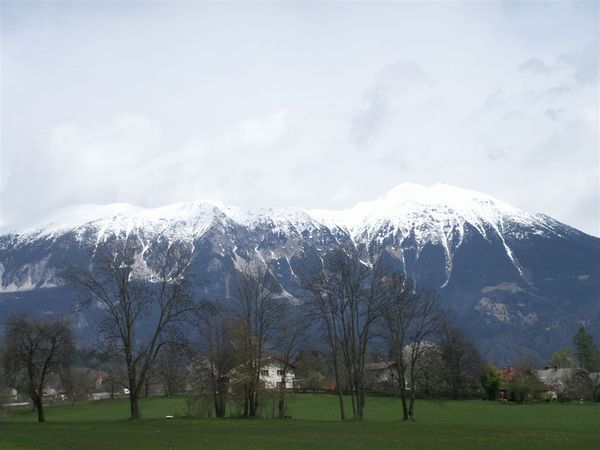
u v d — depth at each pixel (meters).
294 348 95.44
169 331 81.75
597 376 164.38
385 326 90.38
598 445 57.34
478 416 108.06
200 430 70.25
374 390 137.62
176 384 104.62
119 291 81.69
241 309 91.88
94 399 155.75
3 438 60.03
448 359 145.25
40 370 90.50
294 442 57.66
